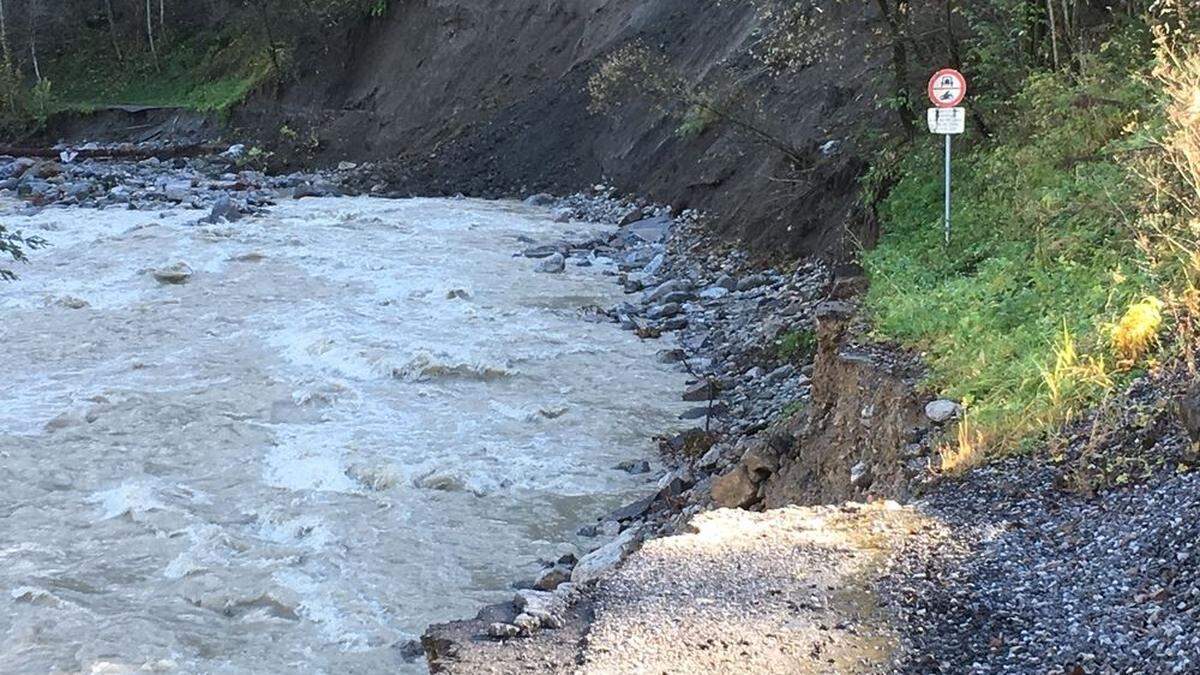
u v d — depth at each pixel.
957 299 8.87
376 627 8.40
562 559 9.34
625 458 11.55
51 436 12.02
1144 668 4.30
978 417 6.84
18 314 16.61
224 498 10.62
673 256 19.75
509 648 4.89
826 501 8.17
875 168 15.16
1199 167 7.75
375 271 19.02
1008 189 11.29
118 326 16.02
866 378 8.24
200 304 17.06
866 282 12.40
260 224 22.98
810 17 19.70
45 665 7.83
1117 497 5.67
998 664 4.50
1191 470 5.59
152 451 11.64
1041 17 13.51
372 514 10.25
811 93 20.28
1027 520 5.73
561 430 12.27
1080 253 8.74
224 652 8.09
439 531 9.95
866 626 4.83
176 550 9.56
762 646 4.69
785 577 5.31
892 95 15.27
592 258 20.23
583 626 5.06
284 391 13.30
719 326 15.72
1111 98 10.74
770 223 18.48
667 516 9.80
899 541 5.65
